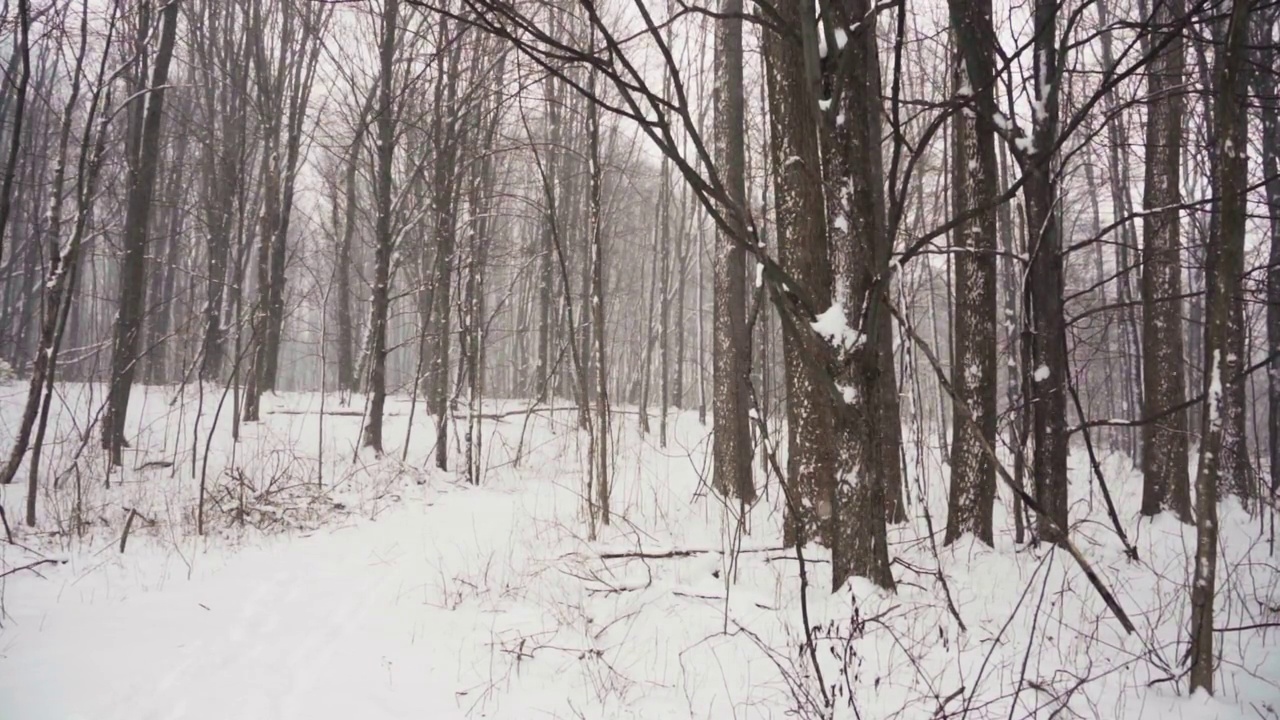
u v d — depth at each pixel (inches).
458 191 605.6
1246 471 431.5
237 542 360.5
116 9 378.3
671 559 308.8
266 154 708.7
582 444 710.5
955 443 328.8
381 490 490.0
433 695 200.7
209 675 205.0
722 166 486.3
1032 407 304.8
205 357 464.4
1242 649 205.9
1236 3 172.9
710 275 1348.4
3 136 804.6
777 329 756.6
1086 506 446.9
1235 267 179.0
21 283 1087.6
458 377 641.6
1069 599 248.5
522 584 291.0
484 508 461.1
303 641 237.0
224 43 821.9
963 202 348.2
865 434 226.2
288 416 699.4
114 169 706.8
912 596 244.7
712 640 227.6
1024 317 281.7
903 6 168.1
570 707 192.1
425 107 604.1
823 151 201.8
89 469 429.1
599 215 402.3
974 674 193.2
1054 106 294.0
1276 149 428.8
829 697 177.8
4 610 232.5
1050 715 161.0
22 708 173.9
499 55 531.8
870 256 189.6
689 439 808.3
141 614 248.4
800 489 293.7
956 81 337.4
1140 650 206.4
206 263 1152.2
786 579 270.7
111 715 176.4
